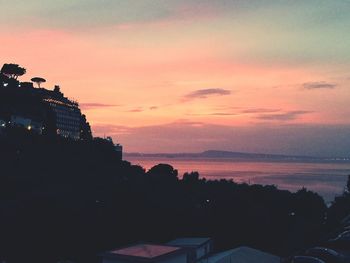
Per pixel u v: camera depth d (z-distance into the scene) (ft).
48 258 139.23
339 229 171.01
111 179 263.08
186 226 185.06
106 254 96.94
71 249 146.20
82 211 175.73
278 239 175.73
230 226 184.75
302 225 197.26
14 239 142.61
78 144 335.47
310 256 110.63
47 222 156.46
